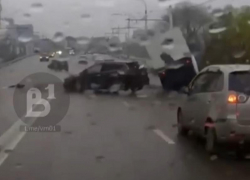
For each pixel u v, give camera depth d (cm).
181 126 1106
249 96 845
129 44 3978
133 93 2267
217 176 733
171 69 2322
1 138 1048
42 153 895
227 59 3047
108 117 1409
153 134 1115
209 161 838
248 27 3045
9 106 1633
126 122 1309
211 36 3378
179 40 2805
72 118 1378
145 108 1653
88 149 935
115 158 856
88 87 2284
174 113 1515
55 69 3662
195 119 993
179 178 719
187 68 2309
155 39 2958
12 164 808
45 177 721
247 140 848
